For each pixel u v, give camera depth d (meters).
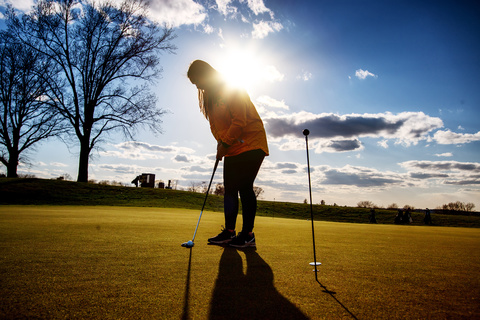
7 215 5.25
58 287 1.34
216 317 1.07
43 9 20.08
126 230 3.45
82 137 21.69
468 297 1.40
